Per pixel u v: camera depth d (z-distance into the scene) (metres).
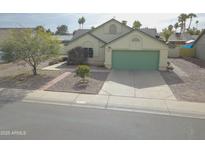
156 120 6.91
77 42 21.56
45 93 10.12
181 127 6.36
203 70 17.95
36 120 6.76
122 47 18.03
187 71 17.36
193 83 12.66
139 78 14.15
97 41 21.08
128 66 18.39
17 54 13.45
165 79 13.89
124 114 7.45
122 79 13.71
